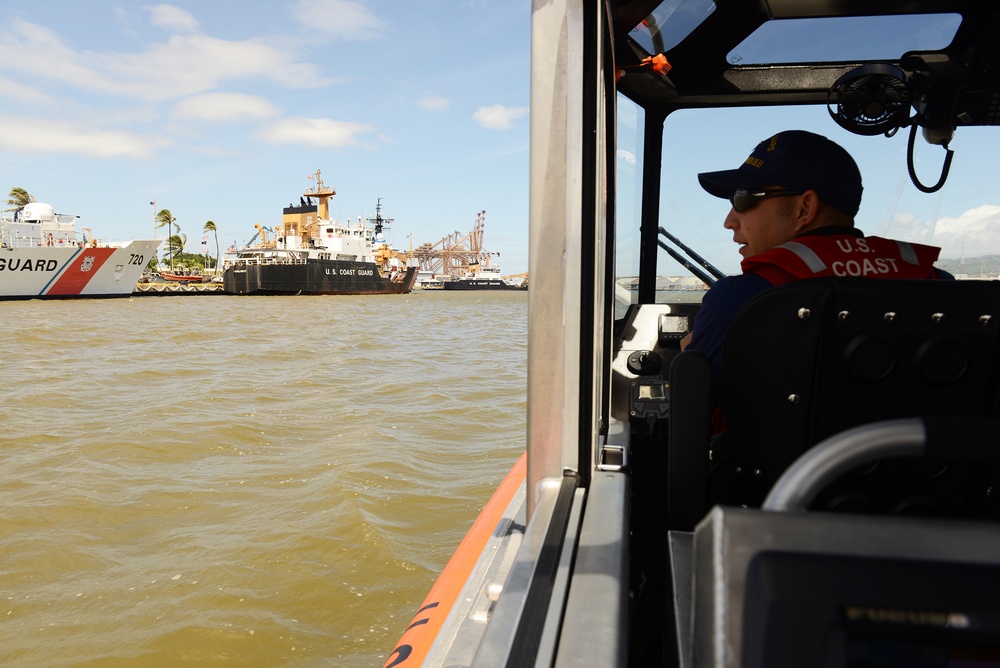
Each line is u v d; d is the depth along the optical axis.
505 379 12.67
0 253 42.28
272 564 4.85
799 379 1.26
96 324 27.69
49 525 5.64
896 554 0.45
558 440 1.44
